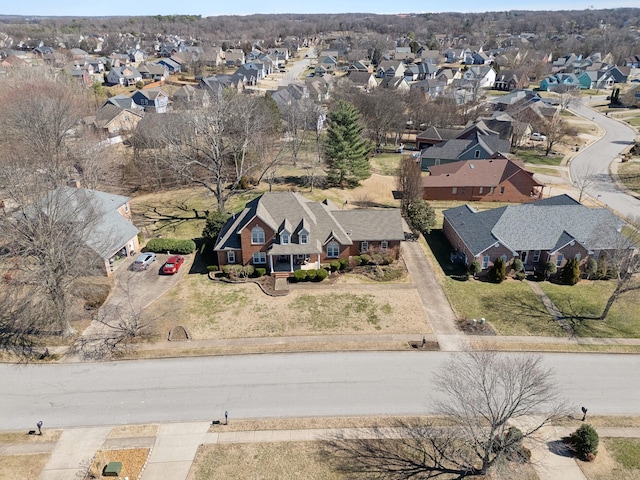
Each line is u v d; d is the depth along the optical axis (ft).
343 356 115.14
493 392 99.35
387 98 316.19
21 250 124.77
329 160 231.50
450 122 346.54
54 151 208.33
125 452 88.99
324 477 84.58
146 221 190.70
